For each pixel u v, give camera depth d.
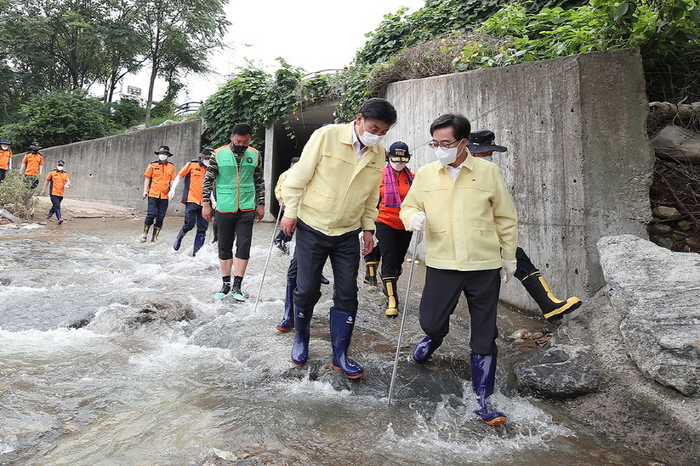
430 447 2.43
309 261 3.05
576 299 3.43
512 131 5.03
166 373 3.18
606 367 3.08
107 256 7.22
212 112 14.72
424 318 2.96
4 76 26.00
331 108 12.51
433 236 2.91
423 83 7.00
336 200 2.99
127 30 26.34
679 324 2.78
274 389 3.02
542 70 4.64
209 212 4.99
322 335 3.99
